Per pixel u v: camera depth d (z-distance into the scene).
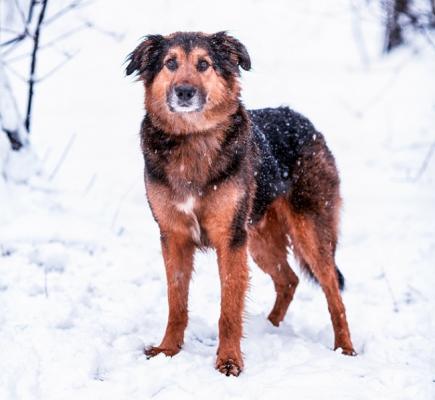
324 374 4.45
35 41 8.74
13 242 6.98
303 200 5.84
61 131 12.49
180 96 4.87
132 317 5.72
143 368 4.60
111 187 9.76
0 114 7.92
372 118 15.10
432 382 4.46
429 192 10.54
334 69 18.70
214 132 5.00
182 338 5.15
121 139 12.41
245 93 16.05
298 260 6.03
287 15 22.16
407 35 18.89
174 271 5.15
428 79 16.75
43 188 8.05
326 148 6.18
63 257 6.80
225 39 5.30
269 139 5.79
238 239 5.04
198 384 4.38
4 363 4.39
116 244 7.46
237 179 5.01
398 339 5.63
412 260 7.62
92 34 17.81
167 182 5.04
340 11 19.53
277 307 6.14
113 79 16.14
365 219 9.30
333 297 5.64
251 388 4.31
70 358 4.60
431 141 13.16
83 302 5.91
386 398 4.19
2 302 5.66
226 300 4.96
